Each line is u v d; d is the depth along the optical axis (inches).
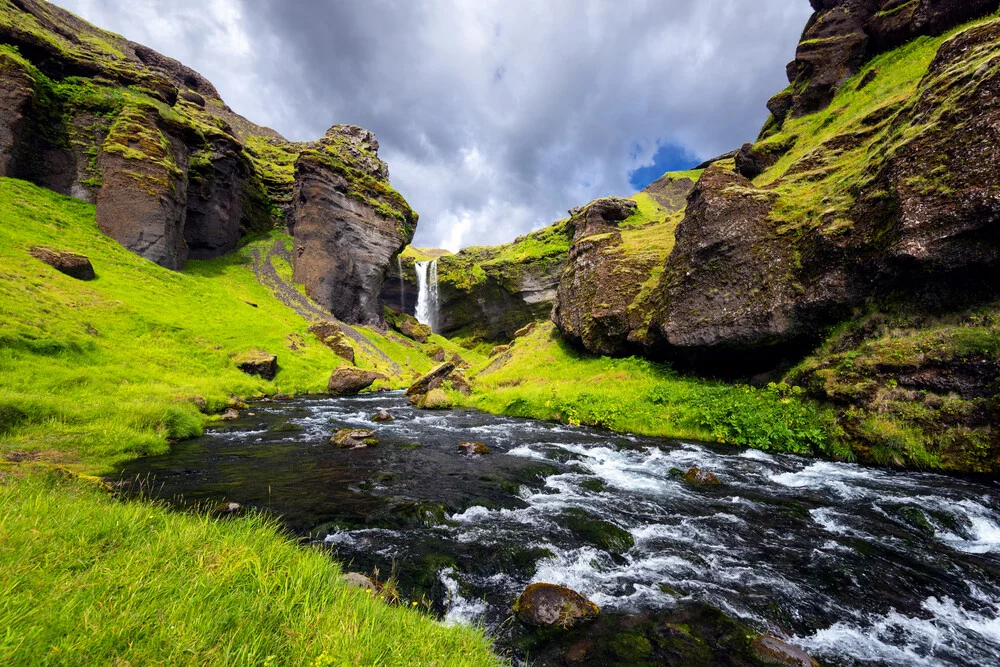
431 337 3051.2
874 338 494.9
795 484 364.8
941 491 331.9
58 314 925.8
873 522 285.6
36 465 254.2
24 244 1167.0
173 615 102.0
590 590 201.2
